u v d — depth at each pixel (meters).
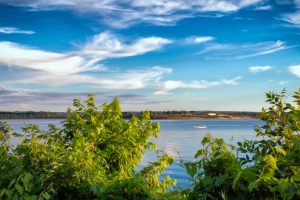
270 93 3.64
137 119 6.18
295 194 2.52
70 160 4.12
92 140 5.66
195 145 38.16
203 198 2.60
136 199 3.55
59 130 5.88
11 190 3.40
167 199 3.41
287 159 2.84
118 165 5.88
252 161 3.01
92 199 3.87
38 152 4.09
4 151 4.28
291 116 3.42
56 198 3.86
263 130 3.61
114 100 6.23
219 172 2.76
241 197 2.56
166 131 104.81
